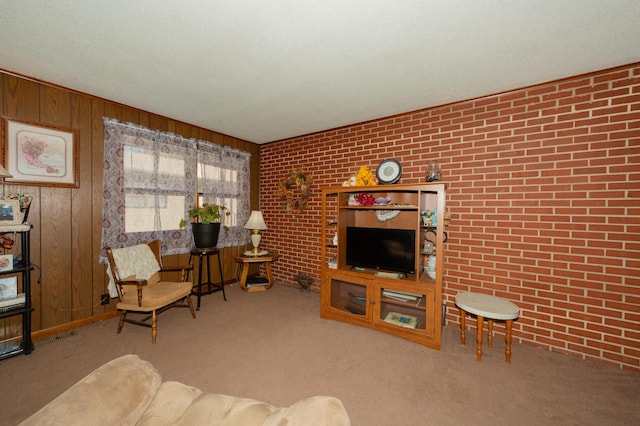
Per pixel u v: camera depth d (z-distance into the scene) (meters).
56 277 2.44
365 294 2.76
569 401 1.63
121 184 2.77
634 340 1.92
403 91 2.45
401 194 2.92
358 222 3.13
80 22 1.56
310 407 0.81
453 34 1.64
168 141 3.17
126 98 2.66
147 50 1.85
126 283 2.31
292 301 3.33
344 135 3.46
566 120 2.15
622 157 1.95
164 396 0.94
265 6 1.43
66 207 2.48
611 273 1.99
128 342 2.29
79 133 2.53
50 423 0.73
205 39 1.72
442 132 2.73
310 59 1.95
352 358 2.08
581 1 1.36
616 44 1.71
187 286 2.71
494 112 2.46
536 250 2.27
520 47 1.76
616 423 1.47
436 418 1.50
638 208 1.90
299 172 3.92
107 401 0.82
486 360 2.06
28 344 2.07
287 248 4.07
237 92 2.50
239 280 4.17
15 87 2.19
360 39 1.71
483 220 2.50
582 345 2.09
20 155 2.22
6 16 1.51
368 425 1.45
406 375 1.88
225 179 3.85
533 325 2.28
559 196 2.18
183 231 3.34
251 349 2.20
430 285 2.29
